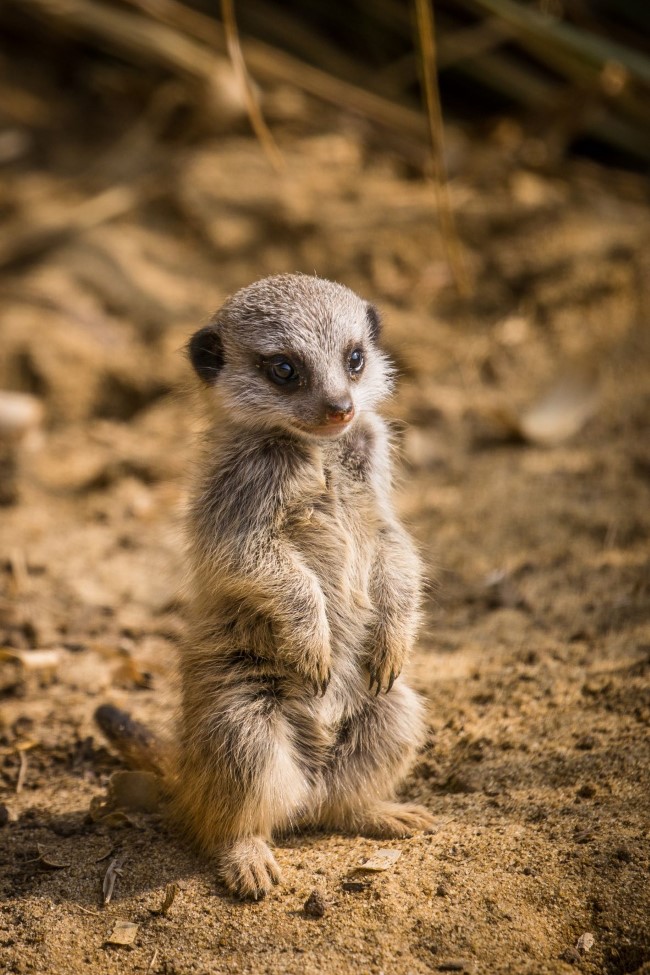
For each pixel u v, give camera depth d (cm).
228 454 801
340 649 775
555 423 1320
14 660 1008
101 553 1193
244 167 1703
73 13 1744
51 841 756
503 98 1806
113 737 820
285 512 775
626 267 1510
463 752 816
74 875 712
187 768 732
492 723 844
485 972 609
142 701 946
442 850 700
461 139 1734
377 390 849
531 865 674
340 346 812
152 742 813
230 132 1770
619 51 1630
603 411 1335
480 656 949
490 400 1379
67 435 1419
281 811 726
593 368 1366
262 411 799
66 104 1917
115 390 1484
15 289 1556
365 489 805
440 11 1780
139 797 784
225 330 832
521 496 1210
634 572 1050
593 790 739
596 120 1725
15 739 895
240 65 1128
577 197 1648
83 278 1575
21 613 1081
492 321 1491
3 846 754
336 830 762
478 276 1541
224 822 714
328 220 1623
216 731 722
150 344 1519
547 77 1772
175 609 1077
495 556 1109
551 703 855
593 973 611
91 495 1314
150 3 1700
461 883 664
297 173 1695
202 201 1664
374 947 626
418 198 1655
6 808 797
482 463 1288
